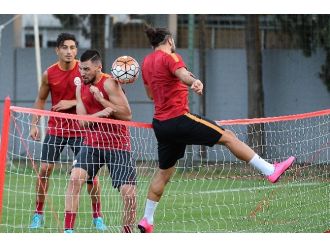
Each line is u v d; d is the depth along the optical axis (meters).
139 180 20.52
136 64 19.39
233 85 52.72
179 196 27.97
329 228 21.42
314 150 26.08
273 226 21.72
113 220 21.89
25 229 21.48
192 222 22.92
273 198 24.22
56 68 22.31
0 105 53.06
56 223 22.69
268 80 52.59
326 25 51.16
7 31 53.00
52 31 57.19
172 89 17.94
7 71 53.16
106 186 23.27
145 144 21.33
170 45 18.48
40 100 22.83
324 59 51.97
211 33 54.25
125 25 54.38
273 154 26.25
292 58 52.28
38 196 21.97
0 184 17.17
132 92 51.84
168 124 18.02
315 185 24.08
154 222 22.95
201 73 50.62
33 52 53.34
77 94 20.03
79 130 19.98
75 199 19.36
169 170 19.03
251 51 49.00
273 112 52.50
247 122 19.36
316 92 52.25
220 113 52.81
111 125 19.36
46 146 22.00
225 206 25.66
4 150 17.12
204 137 18.09
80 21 55.47
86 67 19.31
